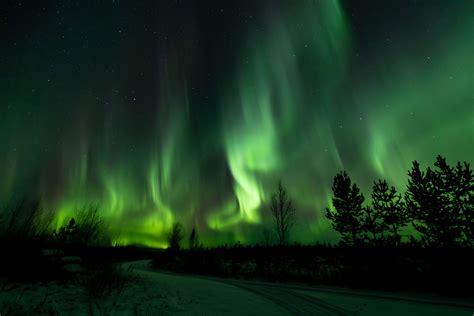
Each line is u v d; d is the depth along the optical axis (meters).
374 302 9.97
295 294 11.85
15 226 10.38
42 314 6.14
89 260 12.36
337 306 9.19
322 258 23.67
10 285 7.85
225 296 10.51
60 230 12.71
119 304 7.51
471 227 13.42
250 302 9.53
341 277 16.92
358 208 19.67
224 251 29.55
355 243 17.73
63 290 8.15
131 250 39.56
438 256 12.98
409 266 14.26
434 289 12.62
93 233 14.23
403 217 18.56
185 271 25.92
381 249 15.60
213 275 22.64
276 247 27.95
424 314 8.05
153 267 30.66
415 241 15.00
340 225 19.72
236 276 21.03
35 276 8.65
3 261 8.71
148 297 8.70
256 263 22.89
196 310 7.75
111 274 10.07
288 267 21.05
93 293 8.04
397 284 13.73
